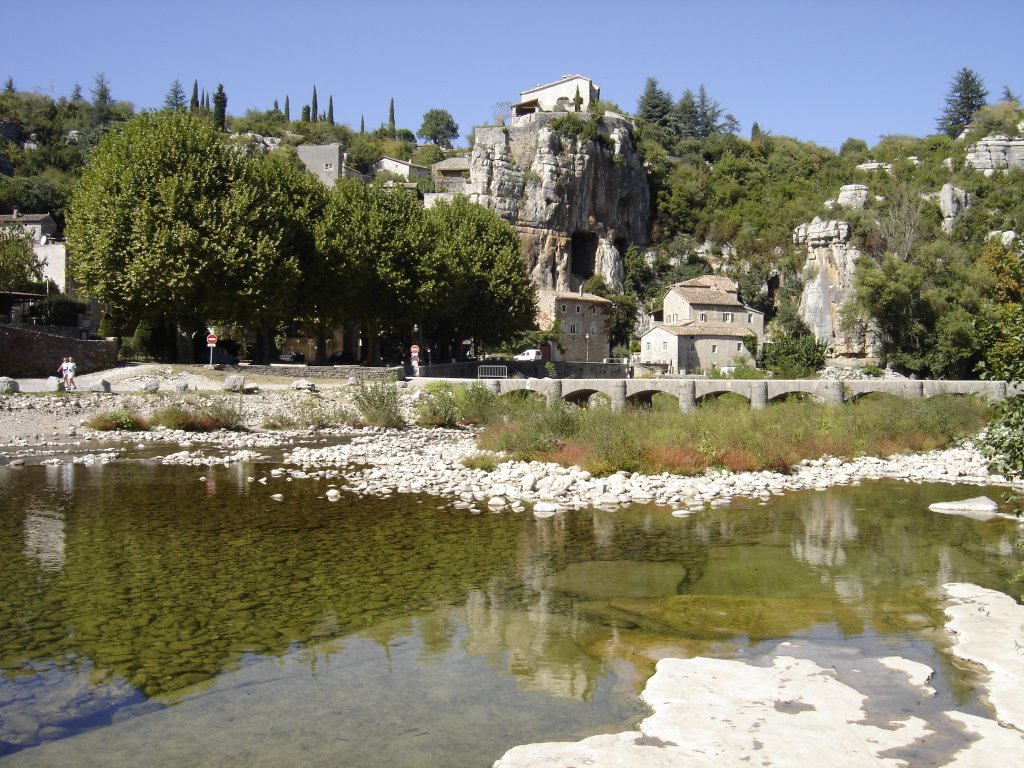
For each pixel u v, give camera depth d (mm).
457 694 9875
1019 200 129875
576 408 36156
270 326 59688
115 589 14359
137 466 29750
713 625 12531
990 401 12406
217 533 19000
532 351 98125
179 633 12125
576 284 132625
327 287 60875
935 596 14102
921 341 102188
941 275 105938
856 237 119000
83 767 8086
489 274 78062
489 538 19000
